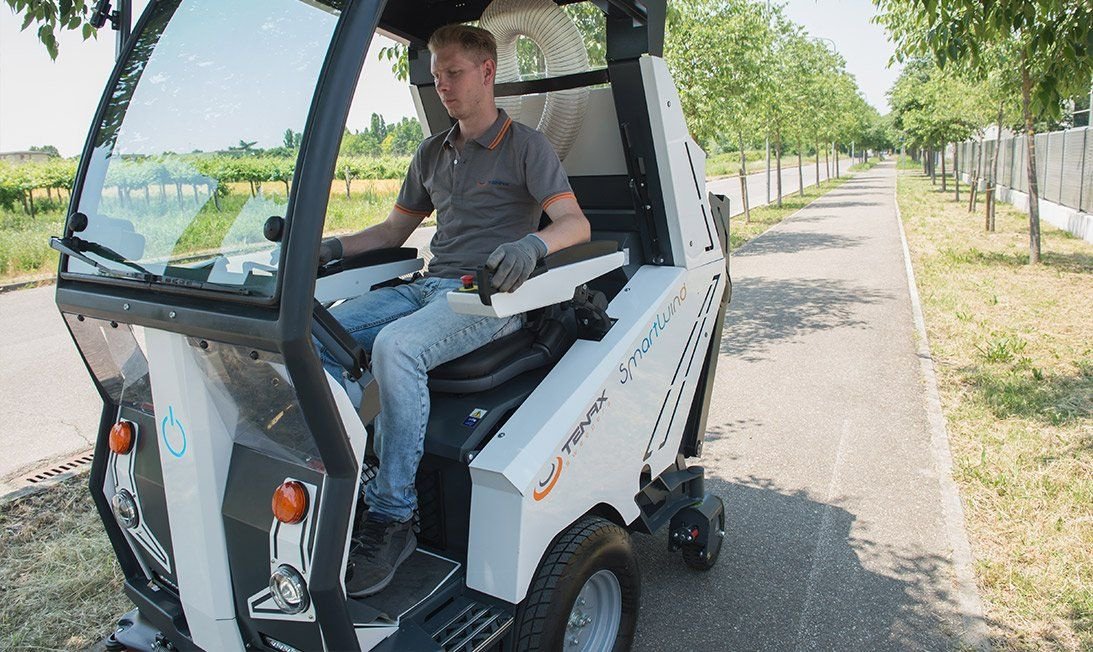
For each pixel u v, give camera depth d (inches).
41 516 162.9
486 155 106.7
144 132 87.3
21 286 481.7
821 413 225.0
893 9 388.2
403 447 92.0
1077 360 253.6
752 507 168.6
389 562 90.0
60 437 216.4
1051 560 140.7
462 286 87.7
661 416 120.7
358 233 117.7
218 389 79.6
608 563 101.6
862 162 3516.2
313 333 77.8
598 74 117.9
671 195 117.3
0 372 281.7
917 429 209.5
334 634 78.2
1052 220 658.2
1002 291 373.7
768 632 125.7
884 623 127.0
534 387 103.5
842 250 566.6
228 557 84.0
